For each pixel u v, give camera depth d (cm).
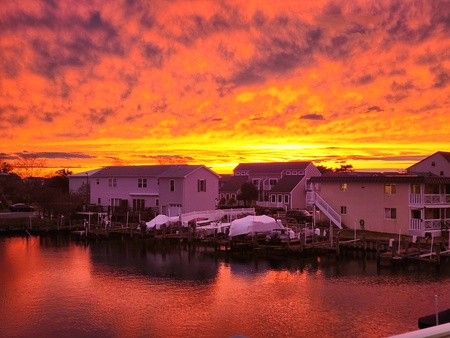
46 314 2506
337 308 2561
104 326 2306
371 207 5178
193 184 6788
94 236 5809
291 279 3322
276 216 6869
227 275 3497
